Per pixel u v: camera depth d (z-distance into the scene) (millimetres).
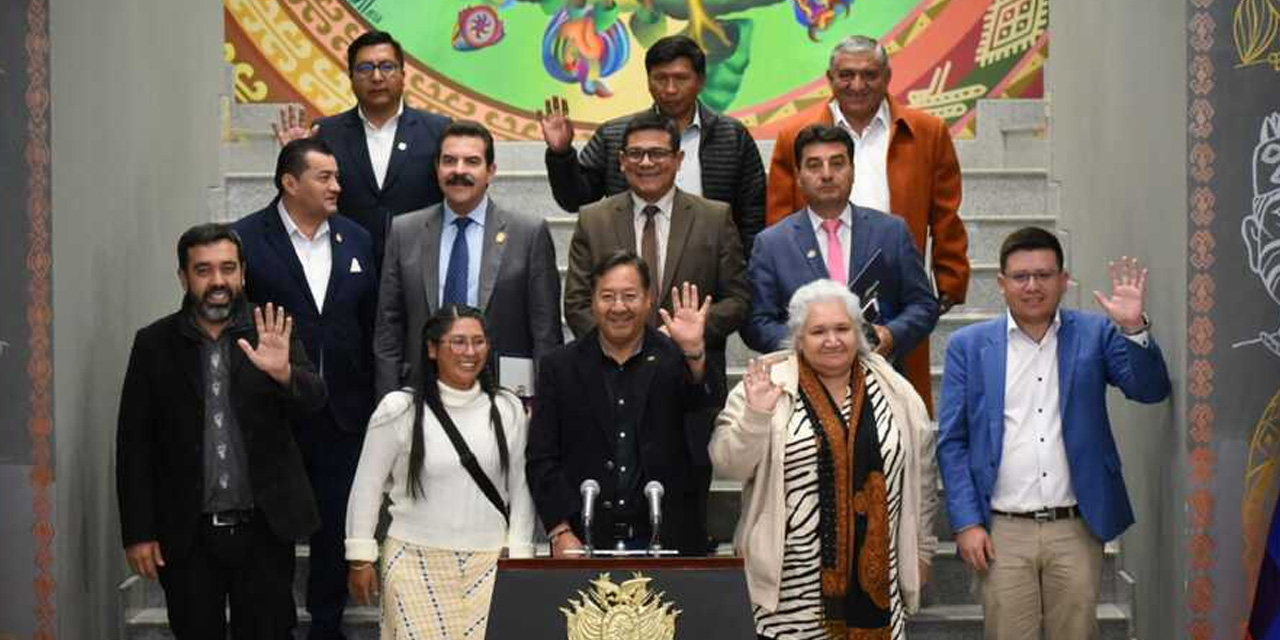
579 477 6410
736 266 7051
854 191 7586
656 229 7070
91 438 7375
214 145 9188
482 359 6410
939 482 7828
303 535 6680
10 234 7008
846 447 6324
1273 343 6754
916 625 7449
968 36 10031
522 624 5344
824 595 6320
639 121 6996
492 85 10070
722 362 7062
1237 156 6781
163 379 6641
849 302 6363
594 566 5379
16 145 6988
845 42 7543
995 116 9648
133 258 7891
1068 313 6836
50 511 6996
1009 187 9297
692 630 5348
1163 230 7105
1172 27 6988
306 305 7125
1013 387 6766
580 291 7016
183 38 8688
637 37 10047
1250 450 6777
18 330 7012
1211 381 6797
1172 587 7012
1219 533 6785
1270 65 6750
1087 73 8422
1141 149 7418
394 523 6438
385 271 7133
